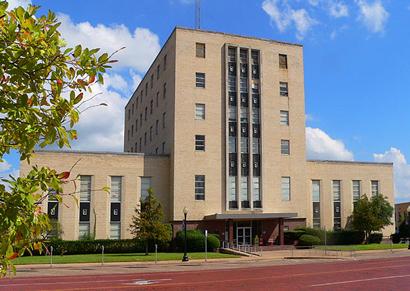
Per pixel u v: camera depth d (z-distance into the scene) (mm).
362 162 60594
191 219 48688
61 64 3834
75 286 19797
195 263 34844
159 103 56469
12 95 3711
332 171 58938
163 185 50250
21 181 3965
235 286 19531
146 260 36656
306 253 43656
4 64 3580
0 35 3562
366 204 55531
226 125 51250
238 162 51156
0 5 3602
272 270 27703
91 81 4020
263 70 54219
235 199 50656
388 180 61625
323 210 57656
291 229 52656
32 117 3822
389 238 60281
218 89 51844
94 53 3945
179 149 49406
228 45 52906
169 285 19984
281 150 53719
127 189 48938
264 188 51875
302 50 56625
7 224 3641
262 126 52969
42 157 45906
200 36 52125
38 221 3891
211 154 50438
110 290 18344
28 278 24031
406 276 23219
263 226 51188
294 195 53344
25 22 3623
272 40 55312
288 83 55281
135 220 43094
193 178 49469
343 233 55500
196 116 50625
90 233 46844
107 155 48719
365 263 32562
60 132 3980
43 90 3838
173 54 51594
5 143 3959
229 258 38875
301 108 55312
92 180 47781
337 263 33406
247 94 53062
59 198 4293
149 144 60500
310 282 20938
